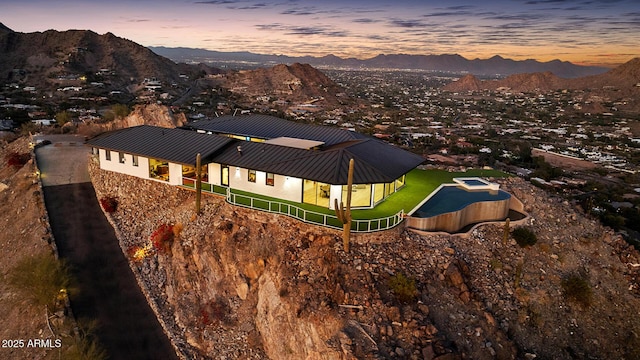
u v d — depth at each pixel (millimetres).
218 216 36031
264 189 37469
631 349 29625
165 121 66000
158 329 31250
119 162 43969
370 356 23812
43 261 31688
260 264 31672
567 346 29062
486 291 30391
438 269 29906
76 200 45094
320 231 31250
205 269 33906
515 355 26719
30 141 61500
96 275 35188
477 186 41500
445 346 24703
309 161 35750
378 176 33688
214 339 30250
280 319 28156
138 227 40656
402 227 32438
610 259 35750
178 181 40719
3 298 33469
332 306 26797
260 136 48062
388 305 26469
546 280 32625
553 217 39094
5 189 49188
